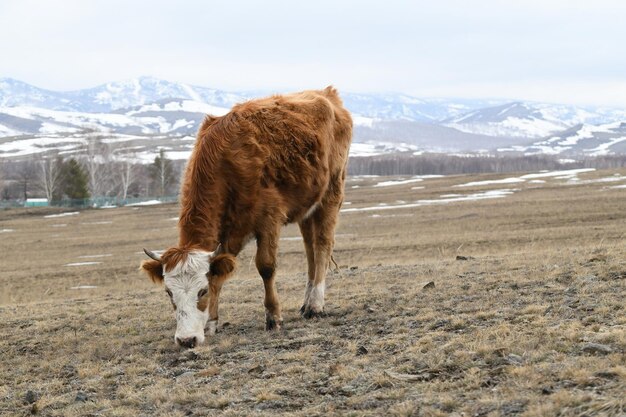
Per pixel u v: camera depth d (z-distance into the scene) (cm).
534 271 1261
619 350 685
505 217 4828
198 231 983
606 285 1015
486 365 698
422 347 791
